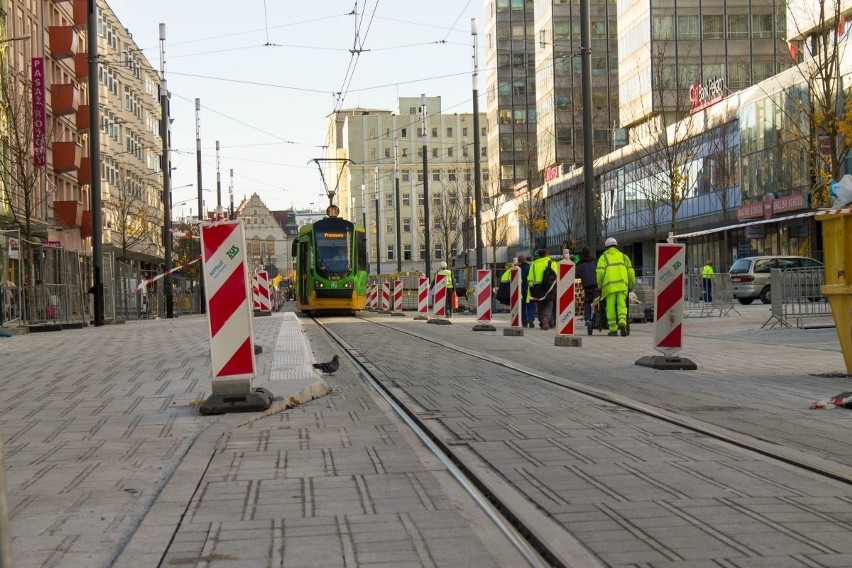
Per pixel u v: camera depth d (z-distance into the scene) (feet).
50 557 14.53
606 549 14.65
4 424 28.12
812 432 25.80
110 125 218.38
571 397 33.76
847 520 16.35
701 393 34.71
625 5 238.07
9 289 89.71
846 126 96.53
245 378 30.01
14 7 139.13
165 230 141.69
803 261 126.00
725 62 220.23
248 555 14.65
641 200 206.90
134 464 22.07
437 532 15.88
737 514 16.80
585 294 75.46
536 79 315.17
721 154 172.14
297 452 23.57
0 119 120.98
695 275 94.99
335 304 130.11
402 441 25.11
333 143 625.82
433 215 424.87
